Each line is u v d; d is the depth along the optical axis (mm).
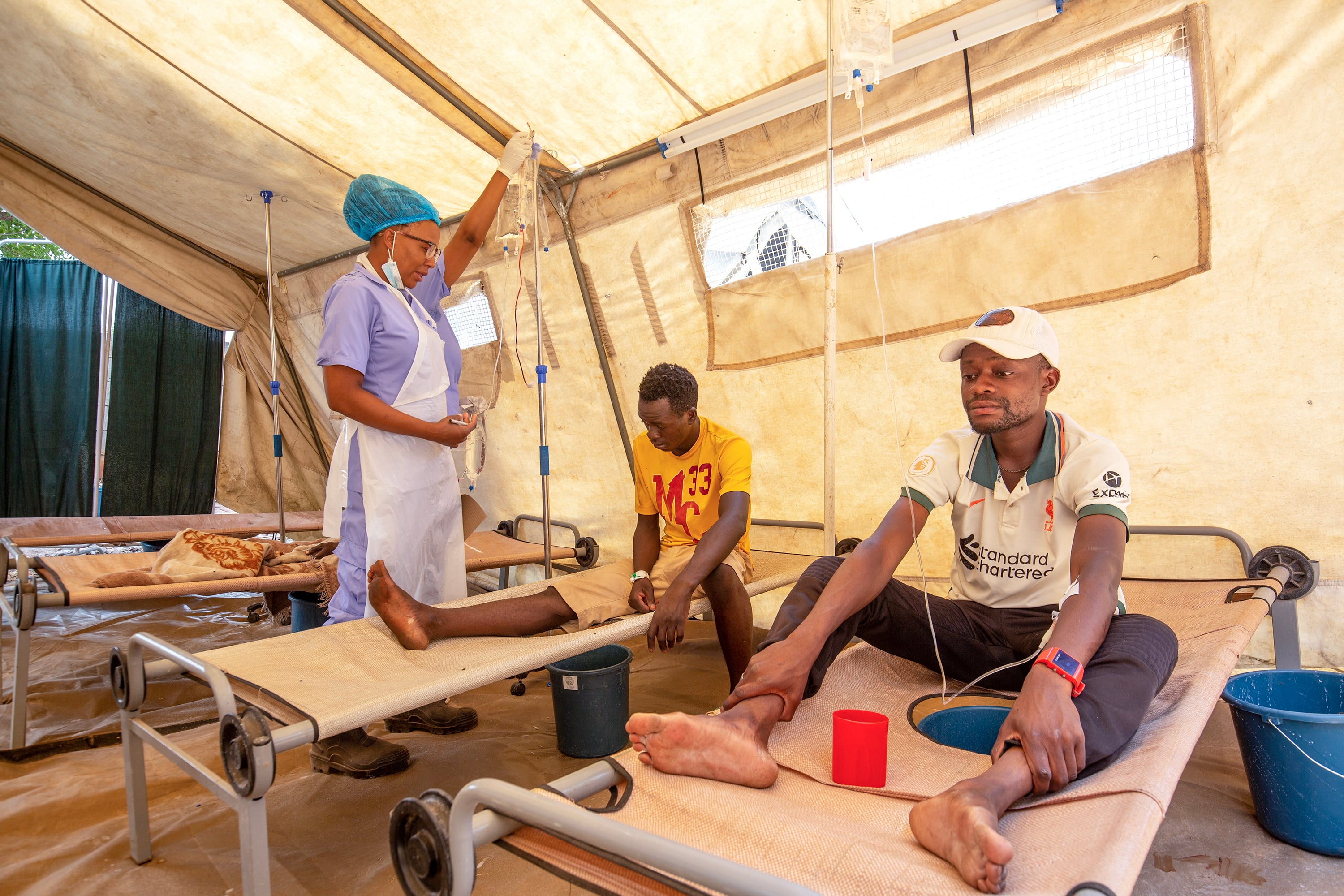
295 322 6355
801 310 3420
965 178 2916
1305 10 2223
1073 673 1269
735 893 812
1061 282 2758
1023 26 2631
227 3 3156
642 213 3816
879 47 2367
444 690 1726
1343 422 2322
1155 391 2648
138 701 1801
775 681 1473
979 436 1889
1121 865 929
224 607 4906
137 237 5777
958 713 1736
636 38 2934
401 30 2982
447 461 2529
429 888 1048
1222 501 2572
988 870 938
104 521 5391
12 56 3930
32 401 6641
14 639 3998
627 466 4422
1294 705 2031
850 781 1331
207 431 6980
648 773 1286
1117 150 2588
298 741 1459
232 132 4113
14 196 5238
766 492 3826
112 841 1941
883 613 1787
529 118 3479
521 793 975
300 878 1787
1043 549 1792
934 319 3066
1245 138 2359
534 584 2801
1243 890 1632
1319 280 2303
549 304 4395
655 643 2150
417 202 2396
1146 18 2465
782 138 3324
